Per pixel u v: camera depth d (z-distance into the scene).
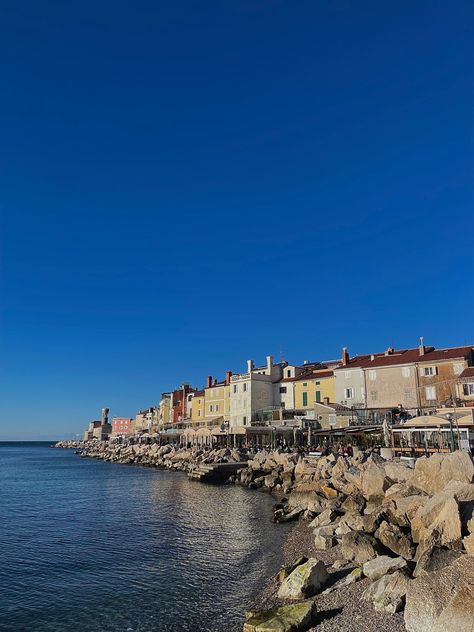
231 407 94.12
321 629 13.89
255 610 15.69
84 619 18.06
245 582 21.38
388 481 30.80
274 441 70.19
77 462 121.19
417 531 20.03
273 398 91.88
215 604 18.98
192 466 77.19
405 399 64.25
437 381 62.12
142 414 174.62
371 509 28.69
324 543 24.61
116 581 22.22
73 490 57.59
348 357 78.38
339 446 57.44
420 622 12.02
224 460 70.44
